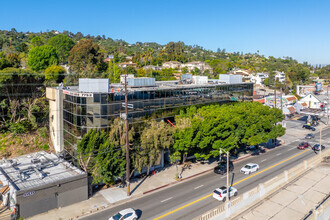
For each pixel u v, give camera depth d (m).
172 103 42.97
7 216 28.27
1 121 52.97
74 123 37.09
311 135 63.97
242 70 187.38
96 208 29.92
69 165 35.69
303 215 27.89
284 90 141.88
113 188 35.38
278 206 29.95
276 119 48.62
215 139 41.28
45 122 57.00
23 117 55.84
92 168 33.81
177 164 44.31
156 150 36.66
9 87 53.16
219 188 32.88
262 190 32.50
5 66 80.69
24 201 27.72
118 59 141.50
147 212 29.27
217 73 161.38
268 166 44.12
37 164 35.19
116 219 26.50
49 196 29.44
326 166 43.91
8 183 30.52
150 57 157.38
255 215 27.91
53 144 46.44
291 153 51.75
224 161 44.06
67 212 29.27
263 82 175.88
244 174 40.50
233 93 54.31
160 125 37.28
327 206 28.97
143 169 40.19
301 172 41.12
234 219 27.09
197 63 178.38
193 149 40.44
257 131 46.03
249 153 51.03
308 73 186.38
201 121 39.91
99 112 34.66
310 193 33.41
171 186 36.28
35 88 58.34
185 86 46.66
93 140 32.38
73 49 94.69
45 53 93.88
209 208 30.00
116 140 34.59
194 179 38.66
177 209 29.84
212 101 49.72
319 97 128.38
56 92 41.12
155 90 40.28
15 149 48.41
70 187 30.83
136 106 38.03
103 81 36.38
